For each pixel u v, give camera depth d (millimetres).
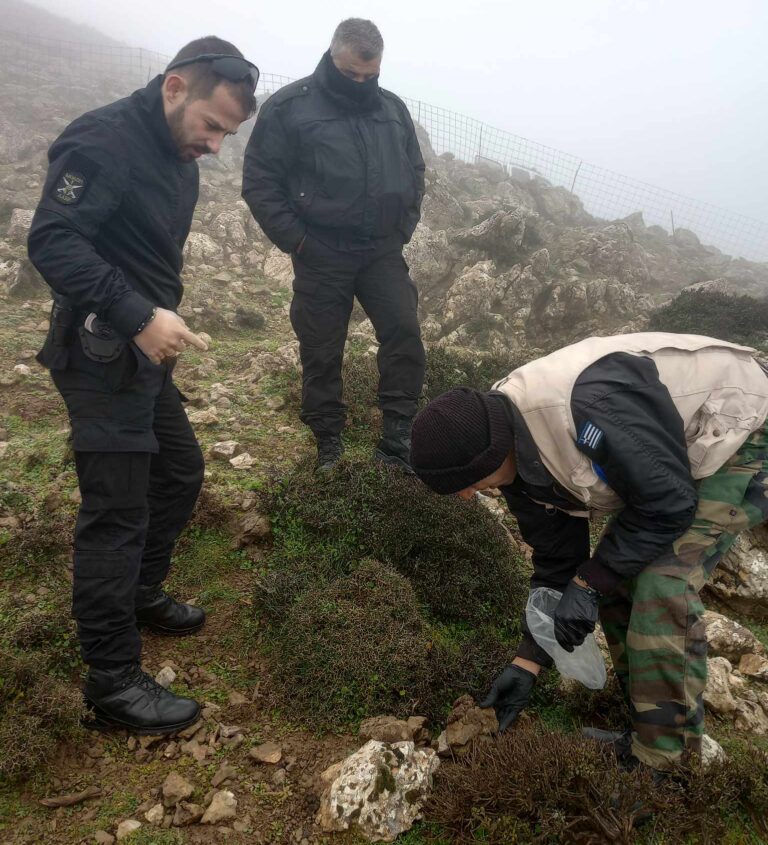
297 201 3213
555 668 2541
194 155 2025
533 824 1881
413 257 7762
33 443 3732
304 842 1879
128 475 2016
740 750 2297
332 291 3344
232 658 2518
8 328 5238
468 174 13625
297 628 2439
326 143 3137
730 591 3158
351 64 3094
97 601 2016
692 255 13539
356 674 2312
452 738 2146
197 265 7543
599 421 1637
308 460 3568
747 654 2791
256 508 3178
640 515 1723
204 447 3814
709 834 1899
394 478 3285
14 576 2752
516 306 7461
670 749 1912
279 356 5004
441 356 5152
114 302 1802
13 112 11555
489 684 2377
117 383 1924
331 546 2980
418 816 1937
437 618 2752
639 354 1784
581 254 9023
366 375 4504
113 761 2084
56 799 1915
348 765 1980
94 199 1823
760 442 1848
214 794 1983
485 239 8141
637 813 1883
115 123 1860
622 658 2111
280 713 2291
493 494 3787
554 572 2143
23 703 2094
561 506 1864
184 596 2791
